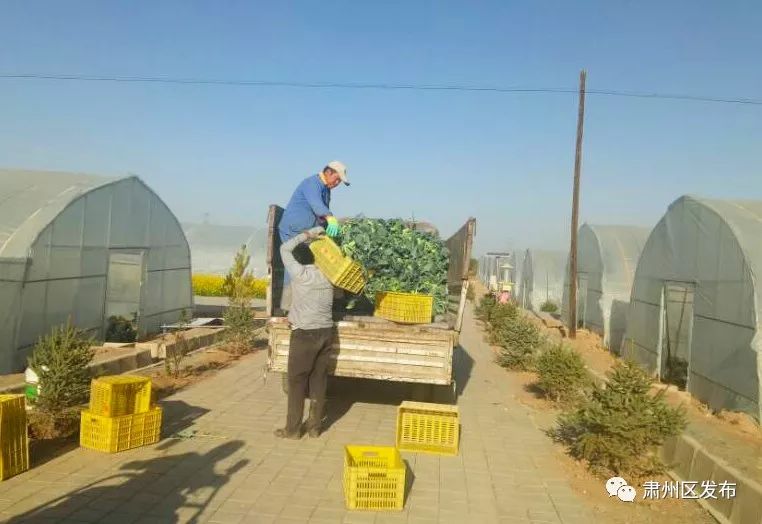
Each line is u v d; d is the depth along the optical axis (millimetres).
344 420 8188
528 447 7527
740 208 10594
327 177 7590
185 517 4887
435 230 10836
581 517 5488
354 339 7512
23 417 5609
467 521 5199
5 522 4594
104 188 12453
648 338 13508
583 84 20266
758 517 5160
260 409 8508
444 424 7070
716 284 10188
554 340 18172
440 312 9227
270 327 7582
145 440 6594
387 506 5301
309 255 7695
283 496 5438
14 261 10117
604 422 6344
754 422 8609
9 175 13164
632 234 20438
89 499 5109
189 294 16906
